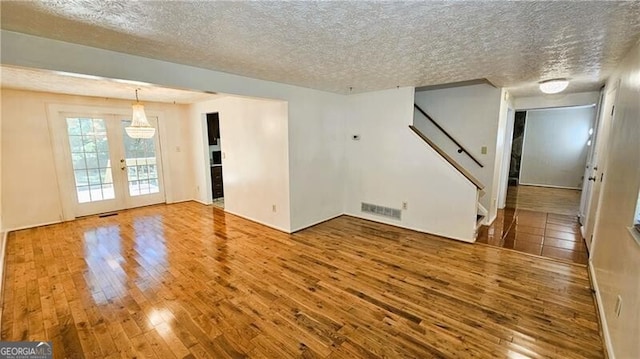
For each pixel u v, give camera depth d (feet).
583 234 12.89
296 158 13.47
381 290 8.45
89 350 6.10
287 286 8.70
